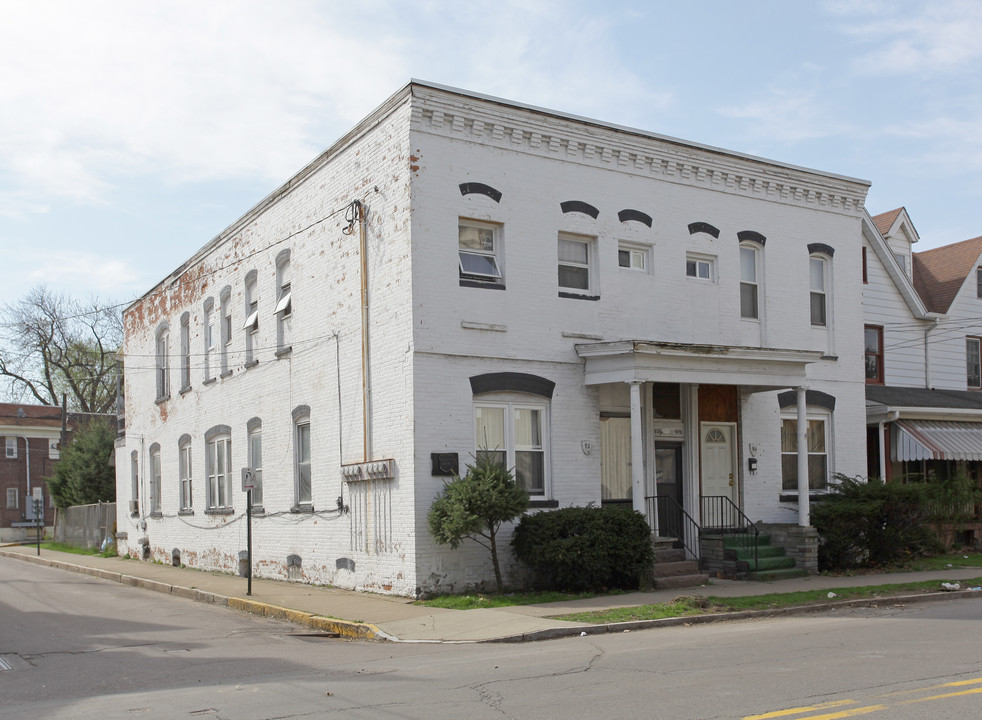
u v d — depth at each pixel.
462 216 17.81
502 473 16.36
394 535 17.27
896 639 11.68
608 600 15.98
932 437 25.27
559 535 16.83
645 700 8.31
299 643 13.35
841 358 23.22
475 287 17.80
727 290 21.44
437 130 17.62
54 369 61.09
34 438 61.31
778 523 21.36
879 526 21.56
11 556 38.66
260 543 22.77
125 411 34.06
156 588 22.11
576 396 18.88
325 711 8.41
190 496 27.67
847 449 23.11
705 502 20.89
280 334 22.20
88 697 9.57
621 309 19.72
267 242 22.95
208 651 12.57
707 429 21.20
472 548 17.19
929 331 28.78
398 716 8.08
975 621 13.44
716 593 16.91
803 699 8.15
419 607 15.67
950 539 25.19
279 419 22.02
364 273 18.55
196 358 27.27
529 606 15.35
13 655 12.42
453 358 17.38
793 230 22.67
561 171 19.19
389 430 17.56
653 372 18.23
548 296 18.72
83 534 39.75
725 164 21.47
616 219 19.84
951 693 8.23
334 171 19.95
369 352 18.31
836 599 16.08
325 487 19.80
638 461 17.97
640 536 17.28
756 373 19.66
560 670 10.04
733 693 8.49
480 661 10.97
